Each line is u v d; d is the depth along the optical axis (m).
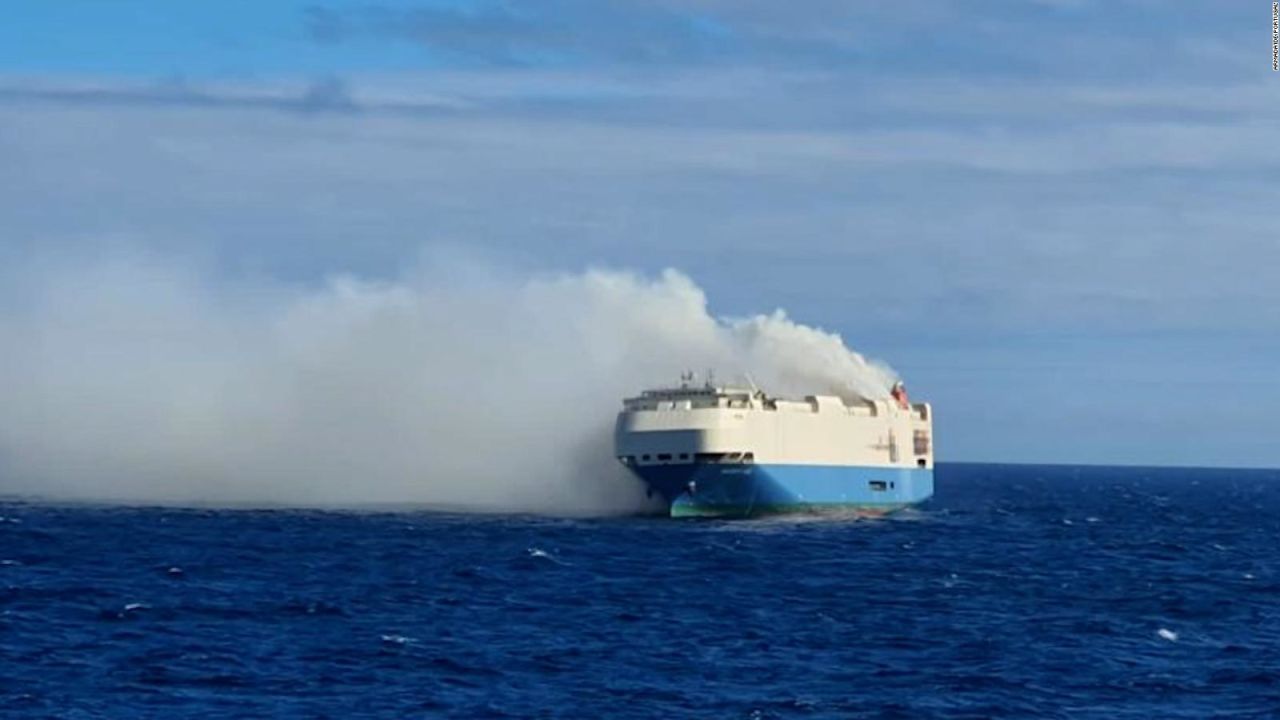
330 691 116.19
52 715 106.94
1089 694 121.44
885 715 112.56
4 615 146.00
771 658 134.25
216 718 107.31
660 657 133.12
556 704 113.75
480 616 155.00
